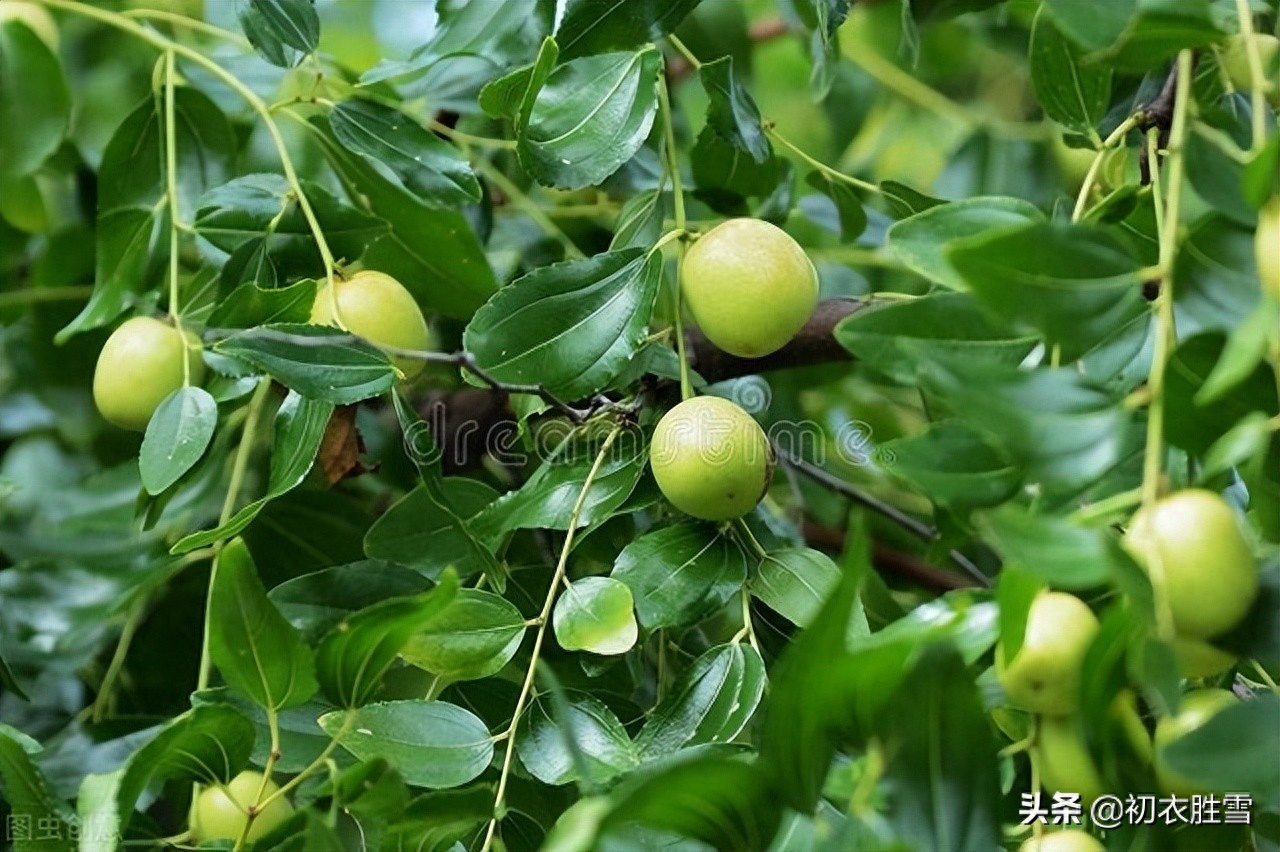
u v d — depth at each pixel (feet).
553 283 2.47
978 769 2.15
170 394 2.51
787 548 2.47
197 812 2.39
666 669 2.55
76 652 2.66
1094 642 2.15
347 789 2.28
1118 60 2.25
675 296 2.57
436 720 2.36
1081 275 2.18
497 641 2.41
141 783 2.31
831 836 2.15
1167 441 2.21
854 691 2.14
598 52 2.54
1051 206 2.87
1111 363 2.25
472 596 2.42
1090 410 2.15
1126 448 2.22
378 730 2.35
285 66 2.61
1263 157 2.15
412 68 2.64
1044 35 2.49
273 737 2.32
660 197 2.62
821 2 2.54
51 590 2.66
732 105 2.56
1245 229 2.22
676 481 2.42
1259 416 2.16
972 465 2.18
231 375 2.48
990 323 2.24
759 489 2.43
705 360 2.66
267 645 2.29
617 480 2.48
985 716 2.15
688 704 2.40
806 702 2.13
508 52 2.61
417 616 2.28
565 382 2.45
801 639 2.11
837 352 2.65
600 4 2.52
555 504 2.49
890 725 2.14
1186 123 2.25
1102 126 2.59
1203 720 2.15
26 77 2.68
